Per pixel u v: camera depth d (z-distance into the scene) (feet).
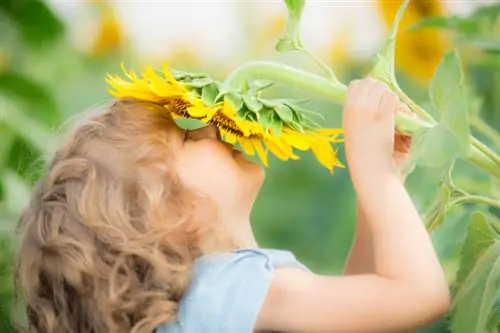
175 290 7.87
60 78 13.39
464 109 7.93
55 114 10.34
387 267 7.80
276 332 8.00
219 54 15.87
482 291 8.18
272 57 15.69
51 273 8.14
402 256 7.79
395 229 7.83
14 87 10.31
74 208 8.05
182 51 15.66
